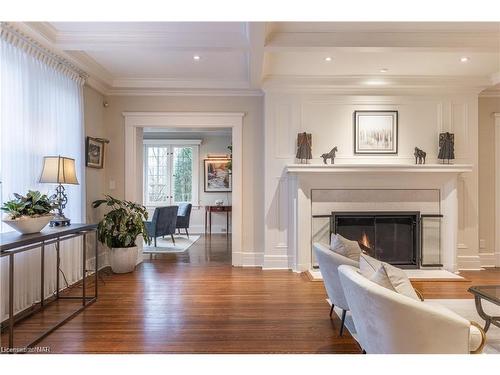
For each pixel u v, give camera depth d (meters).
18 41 2.95
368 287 1.67
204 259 5.34
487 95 4.96
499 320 2.56
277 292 3.67
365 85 4.64
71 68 3.86
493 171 4.98
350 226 4.72
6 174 2.83
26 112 3.08
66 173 3.20
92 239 4.49
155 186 8.63
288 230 4.76
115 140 4.95
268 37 3.21
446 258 4.64
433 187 4.68
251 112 4.98
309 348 2.39
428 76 4.57
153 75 4.59
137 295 3.56
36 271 3.19
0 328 2.49
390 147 4.73
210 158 8.61
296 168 4.47
